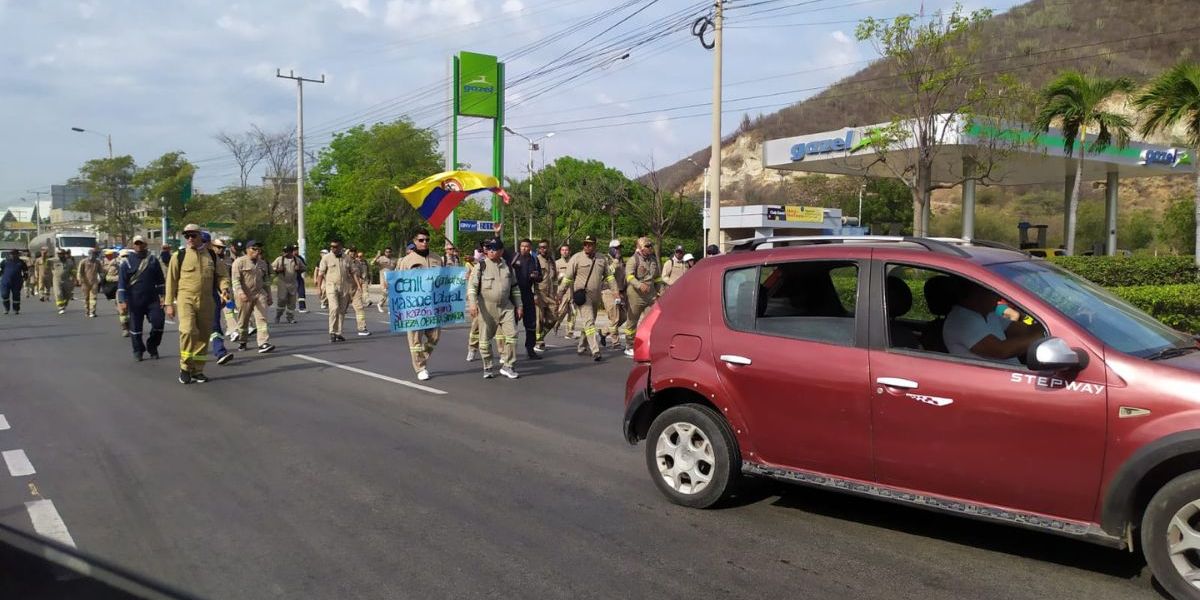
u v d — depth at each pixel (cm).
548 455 687
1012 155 2356
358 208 3984
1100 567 441
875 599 407
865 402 466
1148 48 6481
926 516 529
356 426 795
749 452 520
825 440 484
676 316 557
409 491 588
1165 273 1773
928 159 2106
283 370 1155
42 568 452
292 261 1909
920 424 446
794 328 505
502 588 423
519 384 1038
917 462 450
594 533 503
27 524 522
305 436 754
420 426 796
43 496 578
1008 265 471
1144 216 5500
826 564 452
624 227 4656
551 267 1429
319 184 4947
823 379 481
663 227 3647
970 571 439
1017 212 6378
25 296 3047
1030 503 418
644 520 525
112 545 486
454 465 656
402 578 437
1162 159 3119
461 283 1115
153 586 428
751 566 450
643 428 591
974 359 438
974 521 519
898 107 2655
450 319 1098
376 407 888
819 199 6216
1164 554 383
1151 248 5231
